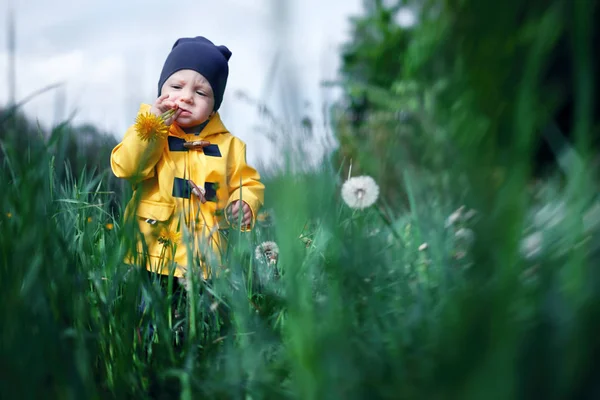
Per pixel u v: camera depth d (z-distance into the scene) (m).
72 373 1.02
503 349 0.59
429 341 0.82
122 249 1.55
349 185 1.61
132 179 1.53
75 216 1.87
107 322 1.42
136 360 1.49
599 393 0.64
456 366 0.61
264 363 1.28
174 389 1.36
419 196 1.06
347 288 1.10
